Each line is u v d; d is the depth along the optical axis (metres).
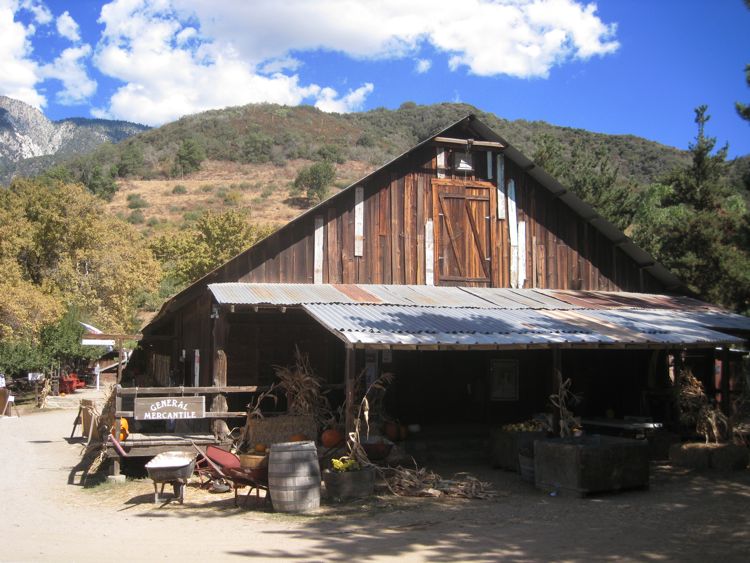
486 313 14.83
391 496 11.20
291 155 129.75
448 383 17.58
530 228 18.28
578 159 32.72
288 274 15.88
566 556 7.59
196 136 135.88
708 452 13.59
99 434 15.09
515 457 13.49
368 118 168.50
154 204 100.12
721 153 29.58
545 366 18.52
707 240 23.89
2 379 29.89
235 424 15.69
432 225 17.30
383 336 11.90
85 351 36.78
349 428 11.84
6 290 29.50
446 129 17.41
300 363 16.06
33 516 10.30
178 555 7.67
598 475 11.20
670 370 19.70
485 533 8.77
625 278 19.42
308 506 10.23
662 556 7.57
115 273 38.00
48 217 35.97
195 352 18.34
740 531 8.77
